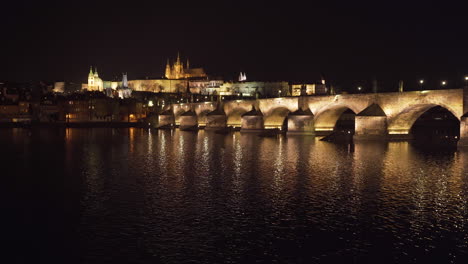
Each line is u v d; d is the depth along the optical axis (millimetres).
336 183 48406
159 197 42094
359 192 43812
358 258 27188
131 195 43031
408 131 106062
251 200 40688
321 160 67625
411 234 31172
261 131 144500
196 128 177750
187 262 26672
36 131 167250
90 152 82438
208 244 29453
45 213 37031
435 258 27094
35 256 27812
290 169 58438
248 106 155000
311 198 41344
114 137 128750
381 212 36500
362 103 108000
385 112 102375
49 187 47438
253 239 30344
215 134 143500
